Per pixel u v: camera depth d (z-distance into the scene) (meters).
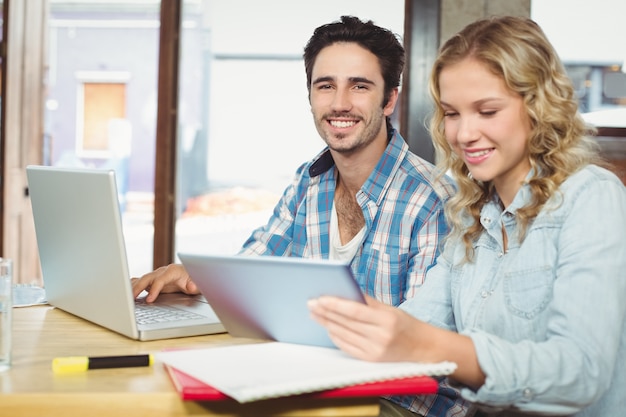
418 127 3.38
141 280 1.59
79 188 1.27
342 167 1.83
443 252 1.45
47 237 1.46
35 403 0.92
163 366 1.07
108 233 1.23
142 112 4.11
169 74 3.71
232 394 0.86
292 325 1.09
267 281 1.04
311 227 1.88
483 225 1.34
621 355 1.22
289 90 3.69
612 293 1.11
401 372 0.95
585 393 1.07
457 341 1.03
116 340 1.27
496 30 1.20
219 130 3.75
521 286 1.24
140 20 4.09
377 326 0.96
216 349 1.08
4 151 3.94
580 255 1.14
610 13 3.24
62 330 1.34
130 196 4.11
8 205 3.96
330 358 1.02
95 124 4.14
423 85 3.38
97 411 0.92
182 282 1.62
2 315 1.05
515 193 1.29
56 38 4.17
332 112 1.81
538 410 1.07
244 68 3.71
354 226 1.83
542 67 1.20
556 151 1.22
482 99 1.19
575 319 1.10
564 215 1.21
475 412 1.45
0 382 0.97
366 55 1.80
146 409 0.92
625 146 3.23
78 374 1.02
